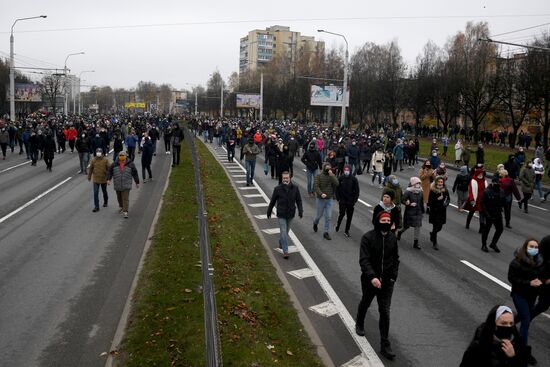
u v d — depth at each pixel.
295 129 53.31
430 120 83.62
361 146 30.73
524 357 5.06
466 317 8.93
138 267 10.86
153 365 6.57
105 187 17.27
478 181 16.20
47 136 26.44
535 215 19.45
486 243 14.14
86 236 13.44
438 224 13.34
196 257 11.13
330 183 14.22
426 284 10.62
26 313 8.52
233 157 35.59
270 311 8.60
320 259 12.16
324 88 72.06
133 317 8.16
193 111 157.12
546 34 46.81
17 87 80.75
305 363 6.95
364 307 7.93
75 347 7.39
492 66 58.03
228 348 7.04
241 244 12.76
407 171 32.62
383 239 7.55
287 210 12.10
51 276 10.30
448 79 58.03
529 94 46.12
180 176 24.73
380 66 80.38
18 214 16.08
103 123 45.16
